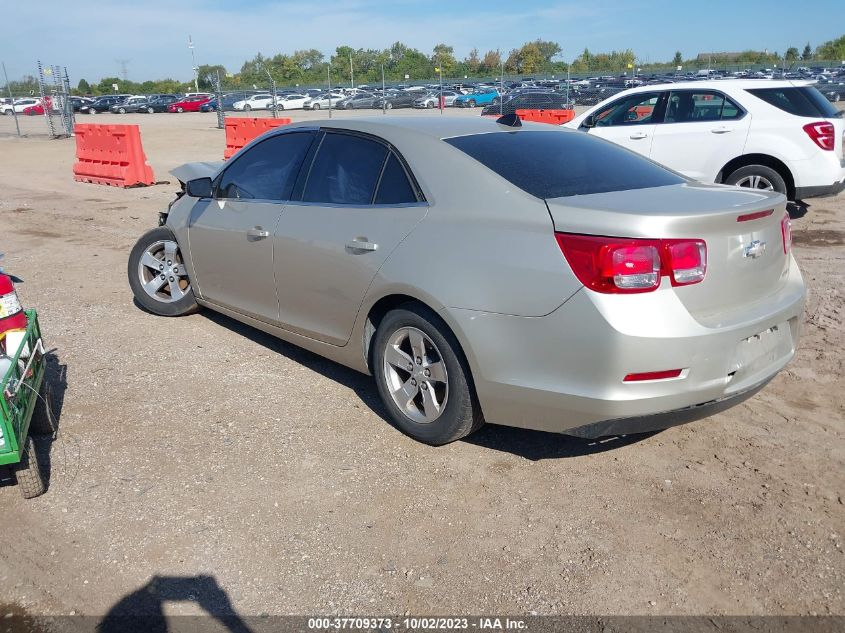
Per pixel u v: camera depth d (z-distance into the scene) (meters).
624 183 3.68
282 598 2.73
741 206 3.22
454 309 3.38
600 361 3.02
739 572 2.87
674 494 3.38
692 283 3.06
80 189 13.76
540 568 2.89
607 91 34.34
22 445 3.12
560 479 3.51
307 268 4.21
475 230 3.41
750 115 8.82
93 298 6.43
